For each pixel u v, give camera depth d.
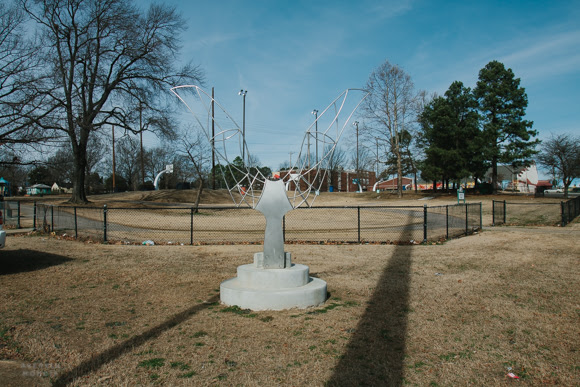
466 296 5.94
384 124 42.88
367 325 4.65
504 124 41.97
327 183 58.50
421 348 4.00
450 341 4.19
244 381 3.26
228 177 41.44
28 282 6.76
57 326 4.58
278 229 5.66
